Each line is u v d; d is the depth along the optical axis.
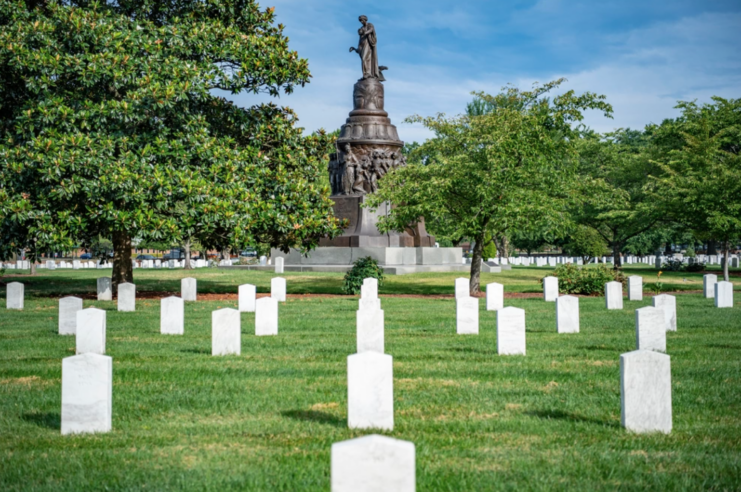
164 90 26.72
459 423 9.31
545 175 31.66
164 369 13.20
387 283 38.53
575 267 33.78
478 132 31.14
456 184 30.95
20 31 27.05
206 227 27.47
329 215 31.62
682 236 76.19
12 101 28.94
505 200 30.19
